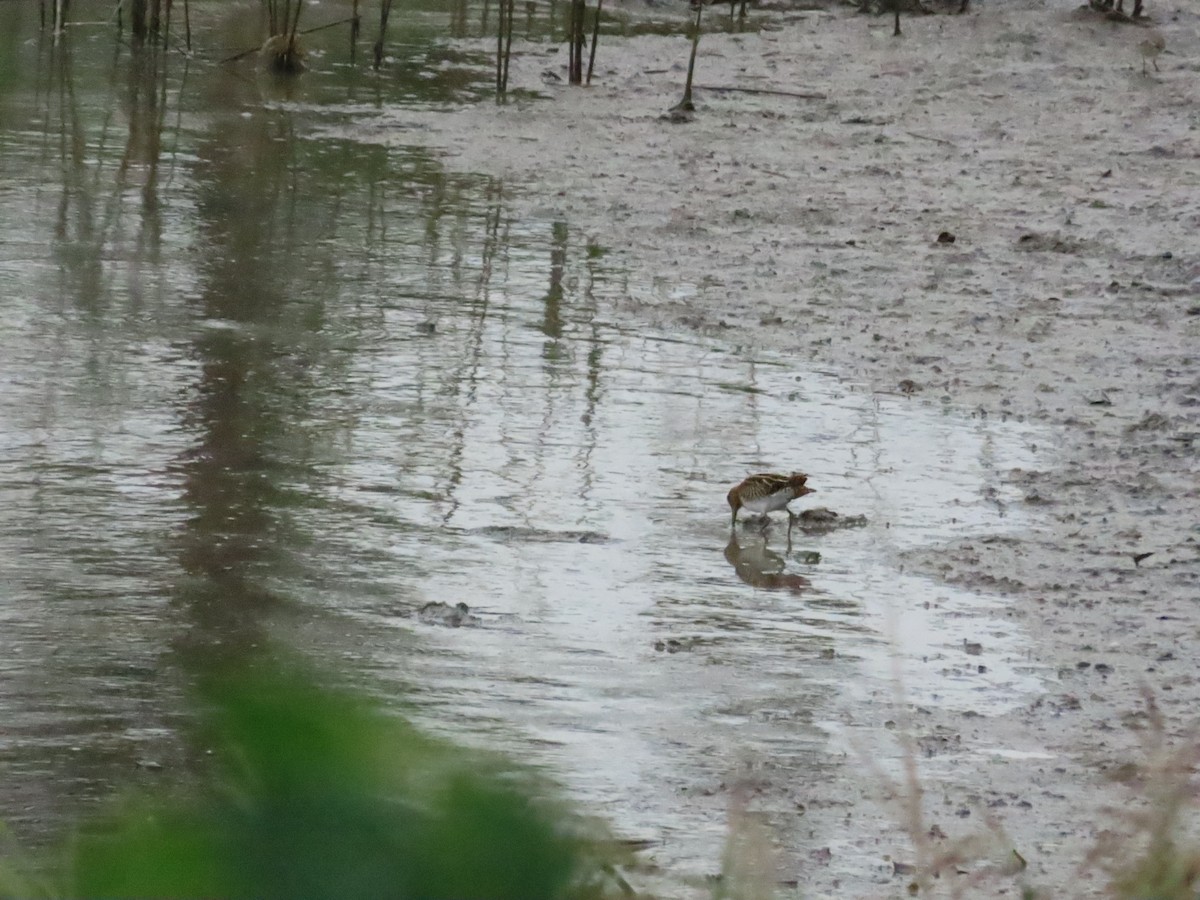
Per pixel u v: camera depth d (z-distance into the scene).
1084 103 30.91
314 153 25.00
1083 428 14.49
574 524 11.88
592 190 23.59
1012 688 9.58
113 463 12.37
